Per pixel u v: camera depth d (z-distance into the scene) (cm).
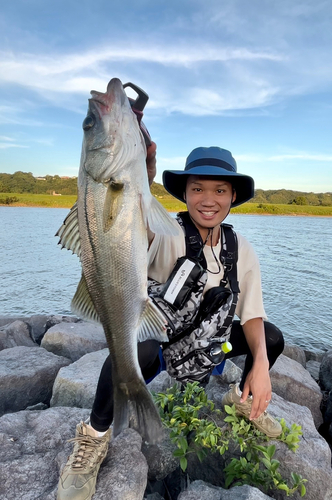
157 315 213
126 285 198
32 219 3161
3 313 809
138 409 210
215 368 282
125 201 191
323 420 418
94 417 223
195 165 246
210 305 238
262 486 264
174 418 282
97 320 210
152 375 256
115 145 187
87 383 359
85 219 197
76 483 210
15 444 265
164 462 288
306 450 282
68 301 911
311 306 912
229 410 277
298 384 411
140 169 194
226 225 268
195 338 243
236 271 255
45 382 416
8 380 394
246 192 264
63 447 263
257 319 260
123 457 241
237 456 286
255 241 2177
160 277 257
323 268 1383
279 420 297
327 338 721
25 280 1091
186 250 249
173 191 276
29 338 593
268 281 1155
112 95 189
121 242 194
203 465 293
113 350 206
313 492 262
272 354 279
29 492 225
